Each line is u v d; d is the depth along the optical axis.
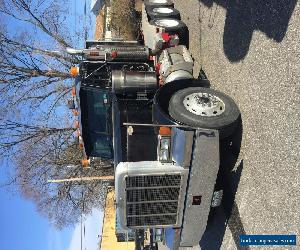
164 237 6.50
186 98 5.90
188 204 5.68
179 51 7.61
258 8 5.83
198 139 5.27
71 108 7.34
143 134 6.13
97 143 7.44
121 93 6.69
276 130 4.99
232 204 5.97
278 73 5.09
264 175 5.16
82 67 7.56
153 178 5.45
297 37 4.81
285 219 4.65
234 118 5.64
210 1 8.07
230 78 6.52
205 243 6.86
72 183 16.28
